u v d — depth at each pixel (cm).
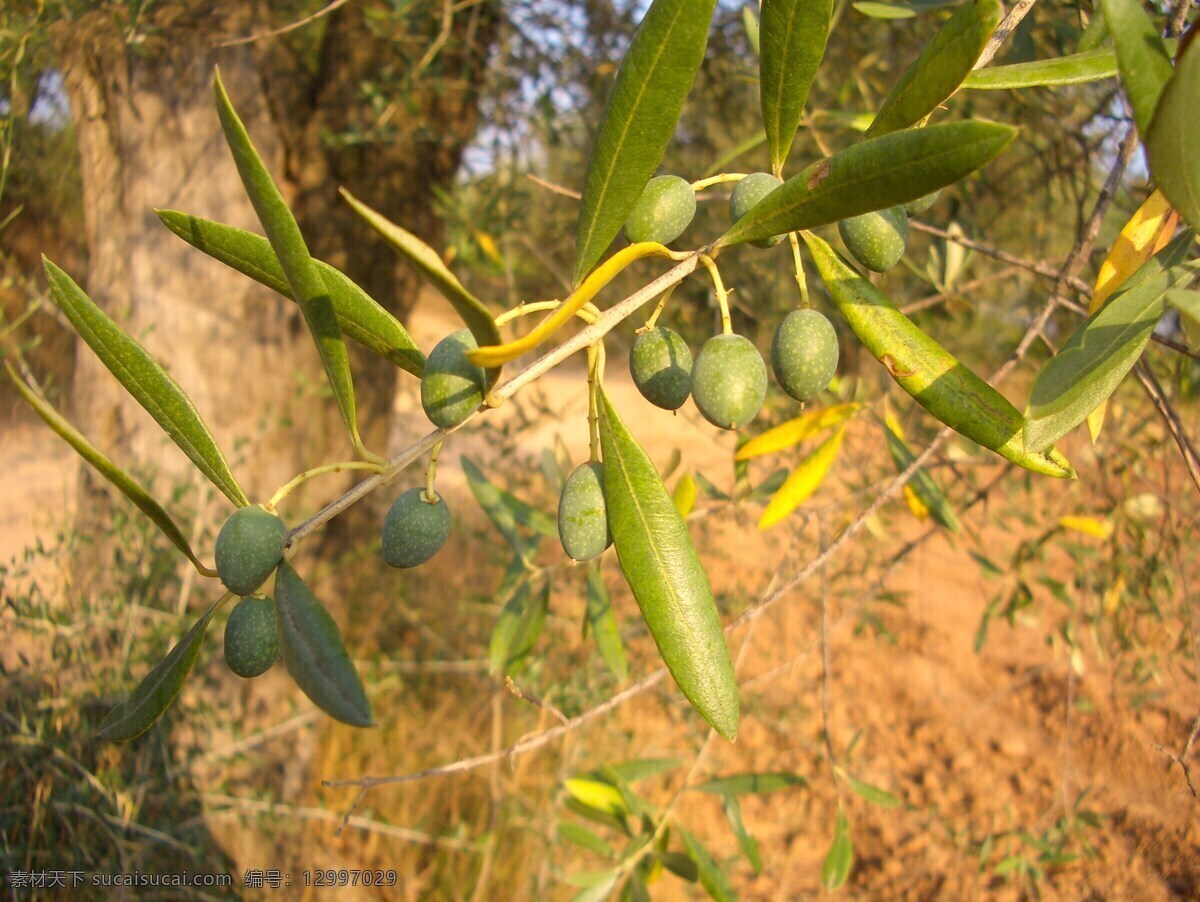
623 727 464
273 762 420
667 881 455
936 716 601
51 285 91
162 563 327
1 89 307
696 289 356
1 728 305
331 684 89
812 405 264
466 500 566
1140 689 426
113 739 91
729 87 366
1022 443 97
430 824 439
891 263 103
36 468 570
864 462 325
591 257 97
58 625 302
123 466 380
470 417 89
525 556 237
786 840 536
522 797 412
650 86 92
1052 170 298
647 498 95
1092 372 88
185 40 360
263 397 402
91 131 382
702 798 537
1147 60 73
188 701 355
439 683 496
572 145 412
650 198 101
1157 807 492
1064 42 233
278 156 402
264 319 399
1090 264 279
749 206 100
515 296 384
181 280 382
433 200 448
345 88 408
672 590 93
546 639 442
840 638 666
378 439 490
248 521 85
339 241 428
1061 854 347
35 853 294
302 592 91
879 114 93
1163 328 274
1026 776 546
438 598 523
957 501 353
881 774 564
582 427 682
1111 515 325
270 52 394
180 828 321
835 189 82
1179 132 70
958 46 86
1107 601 321
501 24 391
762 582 480
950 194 303
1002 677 632
